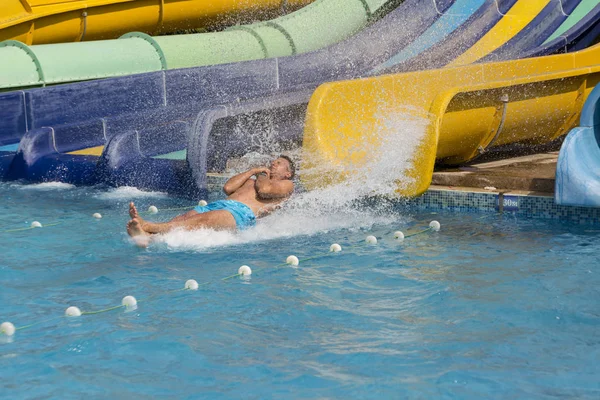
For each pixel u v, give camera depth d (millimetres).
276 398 4371
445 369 4738
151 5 17531
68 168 11648
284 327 5547
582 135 8750
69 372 4781
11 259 7449
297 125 12281
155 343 5242
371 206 9672
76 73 14320
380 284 6562
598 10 14375
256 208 8562
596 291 6227
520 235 8227
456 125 10133
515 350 5039
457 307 5910
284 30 16469
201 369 4801
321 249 7742
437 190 9727
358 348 5105
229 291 6402
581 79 11688
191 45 15812
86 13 16531
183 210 9797
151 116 12945
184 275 6887
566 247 7668
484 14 15273
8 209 9859
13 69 13711
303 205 9195
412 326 5523
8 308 6039
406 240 8094
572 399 4316
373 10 17219
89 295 6344
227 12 19031
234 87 13391
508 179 9688
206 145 10516
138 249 7809
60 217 9367
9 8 15578
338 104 9672
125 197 10680
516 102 10781
